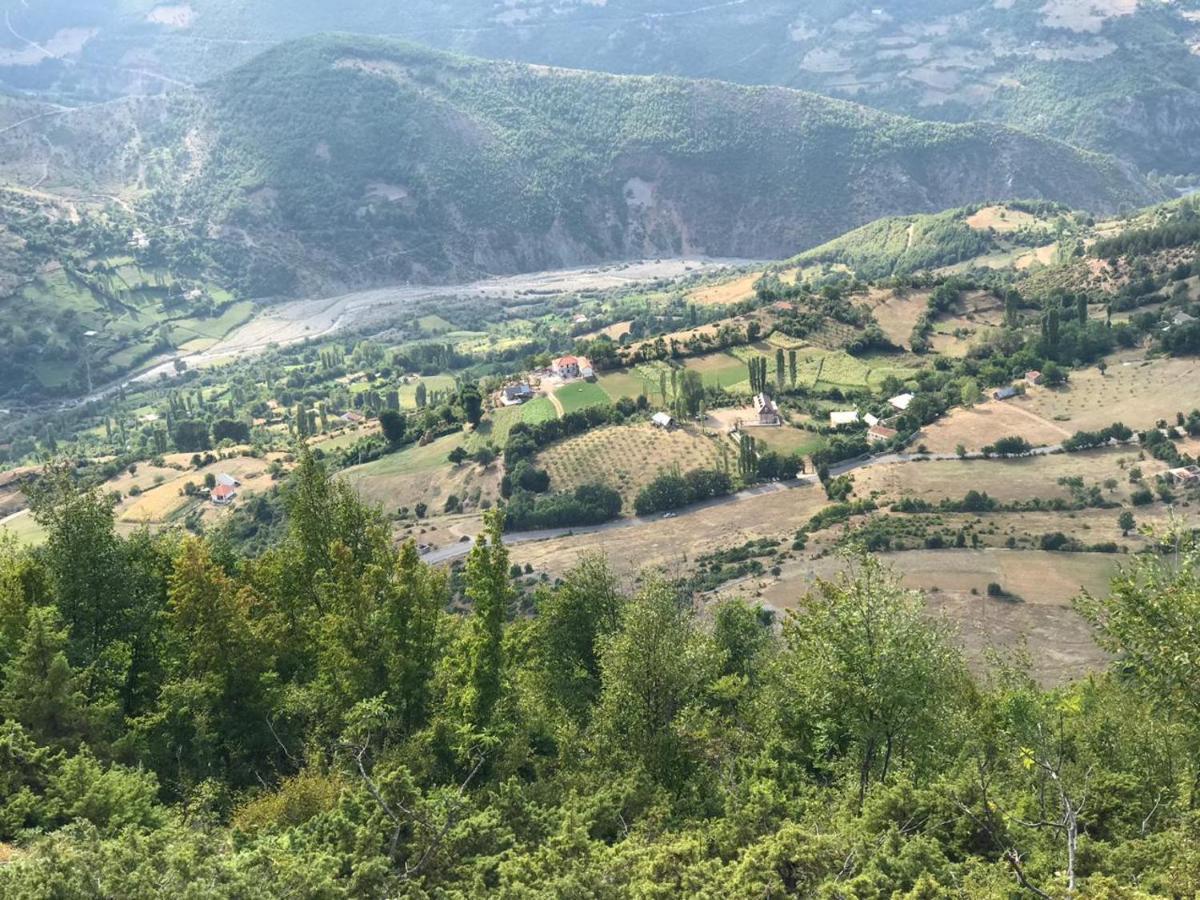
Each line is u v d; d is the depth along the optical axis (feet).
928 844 103.91
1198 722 106.93
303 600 203.41
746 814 119.96
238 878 87.71
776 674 161.99
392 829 111.55
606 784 142.41
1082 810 115.34
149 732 155.02
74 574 171.94
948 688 130.11
